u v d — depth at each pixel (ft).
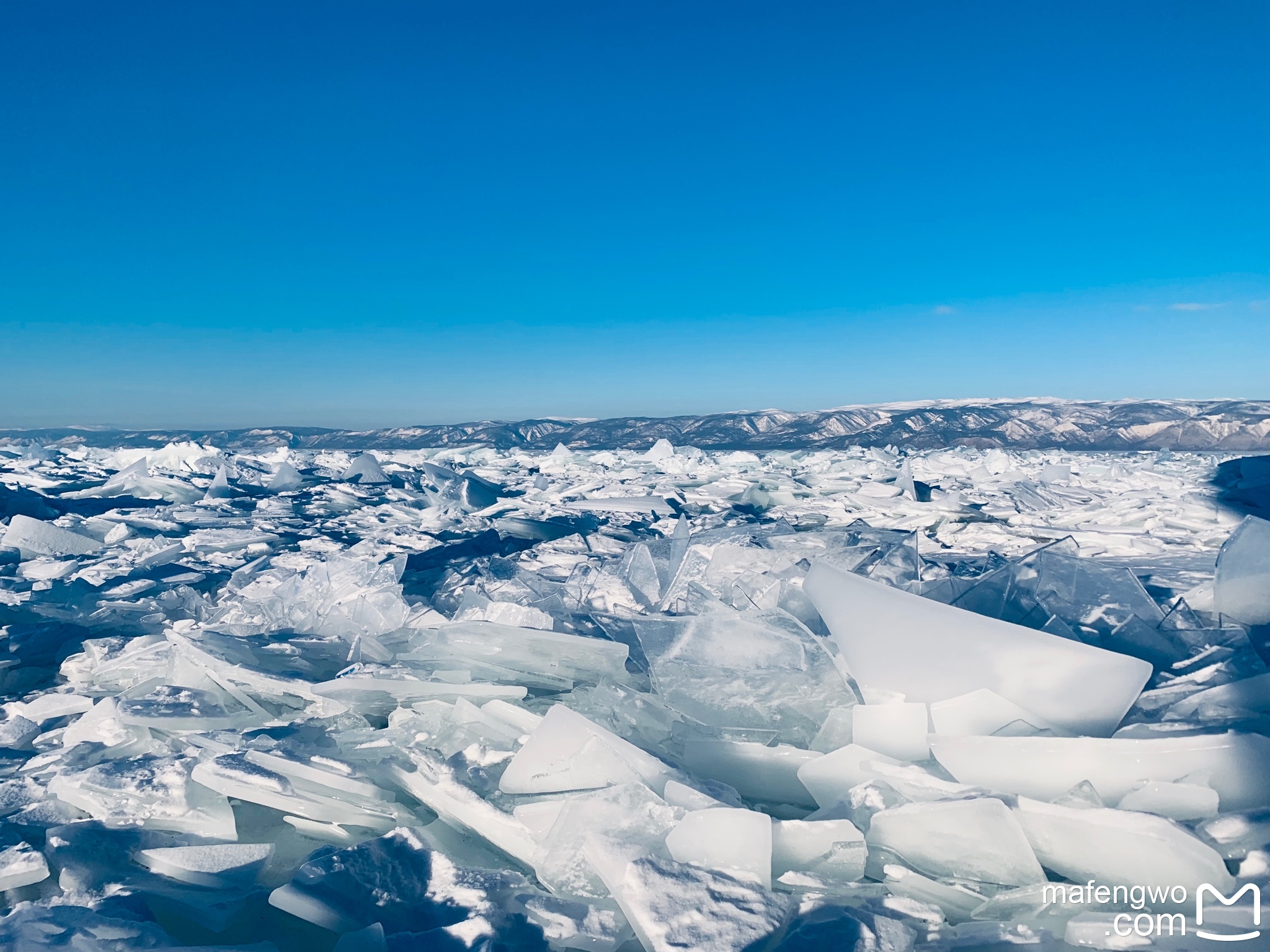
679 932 5.86
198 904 6.88
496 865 7.90
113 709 11.37
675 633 11.96
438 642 13.61
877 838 7.36
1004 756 7.95
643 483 69.92
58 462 79.66
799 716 10.42
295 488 59.06
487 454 123.03
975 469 87.66
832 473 84.33
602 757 8.64
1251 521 13.69
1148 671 9.21
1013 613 12.53
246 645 14.34
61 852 7.53
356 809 8.59
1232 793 7.31
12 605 19.85
